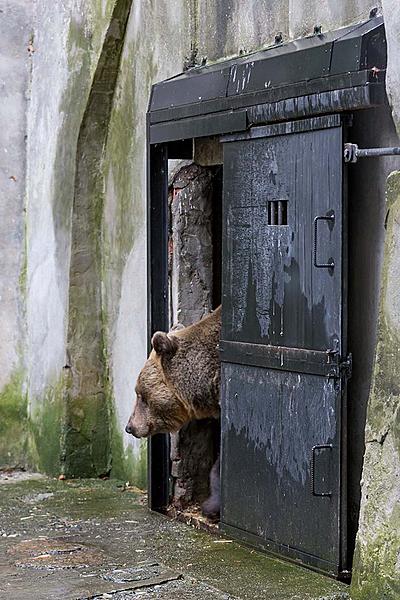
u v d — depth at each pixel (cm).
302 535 791
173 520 964
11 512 1008
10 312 1254
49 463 1184
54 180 1184
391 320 678
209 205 1011
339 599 723
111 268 1148
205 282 1012
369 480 687
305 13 832
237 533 870
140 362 1082
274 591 740
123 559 834
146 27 1059
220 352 885
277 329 814
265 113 814
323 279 765
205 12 969
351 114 747
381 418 680
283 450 809
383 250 726
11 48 1241
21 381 1259
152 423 957
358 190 770
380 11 750
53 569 811
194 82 916
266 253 826
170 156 999
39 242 1218
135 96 1082
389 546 664
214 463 1000
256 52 880
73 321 1155
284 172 804
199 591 749
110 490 1102
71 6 1149
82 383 1160
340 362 751
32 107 1243
